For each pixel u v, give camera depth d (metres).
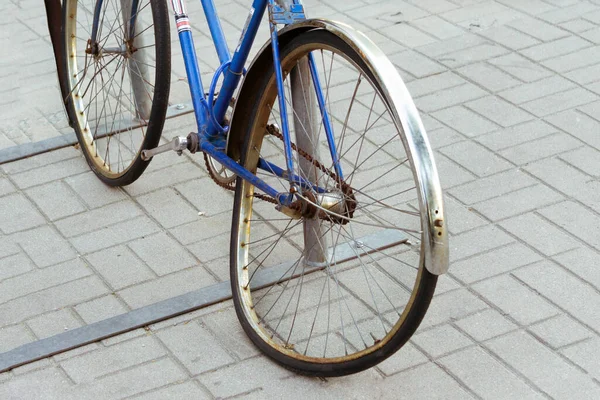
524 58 5.23
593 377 3.15
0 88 5.30
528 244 3.81
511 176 4.25
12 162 4.58
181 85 5.21
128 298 3.65
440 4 5.92
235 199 3.54
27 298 3.68
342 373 3.07
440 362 3.25
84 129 4.46
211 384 3.22
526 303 3.50
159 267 3.82
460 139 4.55
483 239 3.86
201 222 4.08
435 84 5.03
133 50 4.40
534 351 3.28
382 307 3.53
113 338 3.45
